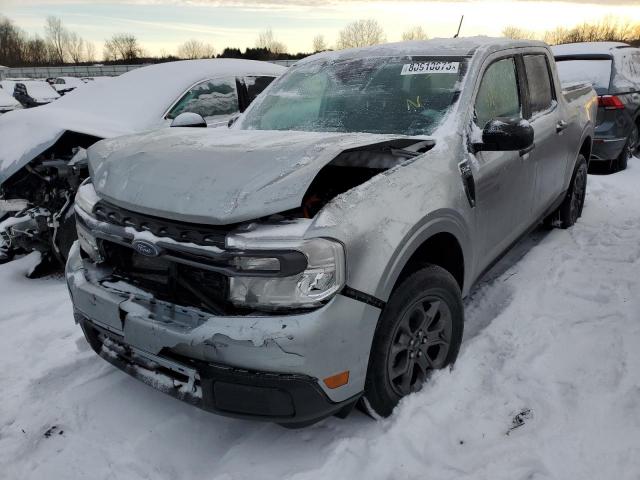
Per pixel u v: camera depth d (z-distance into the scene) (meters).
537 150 3.57
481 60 3.15
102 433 2.52
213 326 2.02
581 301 3.43
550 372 2.73
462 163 2.70
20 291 4.22
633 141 7.35
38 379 2.96
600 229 4.74
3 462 2.38
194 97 5.41
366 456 2.26
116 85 5.67
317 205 2.42
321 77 3.53
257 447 2.37
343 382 2.08
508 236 3.36
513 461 2.18
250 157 2.25
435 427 2.38
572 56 7.41
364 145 2.30
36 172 4.34
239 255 1.97
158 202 2.15
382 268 2.11
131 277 2.43
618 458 2.16
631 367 2.70
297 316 1.97
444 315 2.62
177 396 2.20
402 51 3.43
